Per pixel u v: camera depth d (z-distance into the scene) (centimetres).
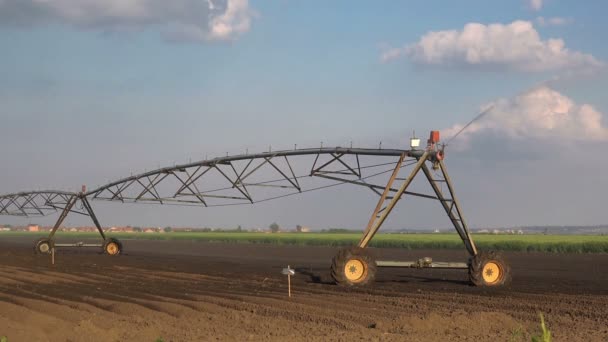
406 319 1495
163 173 3228
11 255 4700
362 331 1407
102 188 3725
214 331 1434
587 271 3375
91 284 2508
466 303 1891
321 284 2462
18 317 1596
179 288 2333
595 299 1986
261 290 2248
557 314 1677
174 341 1327
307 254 5534
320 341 1298
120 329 1458
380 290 2228
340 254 2367
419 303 1872
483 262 2383
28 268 3384
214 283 2550
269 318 1596
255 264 3947
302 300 1934
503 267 2402
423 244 6950
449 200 2398
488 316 1533
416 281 2636
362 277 2364
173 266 3672
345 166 2470
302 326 1480
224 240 10256
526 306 1817
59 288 2348
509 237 8844
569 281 2670
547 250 6038
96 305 1889
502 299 1978
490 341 1295
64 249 6253
